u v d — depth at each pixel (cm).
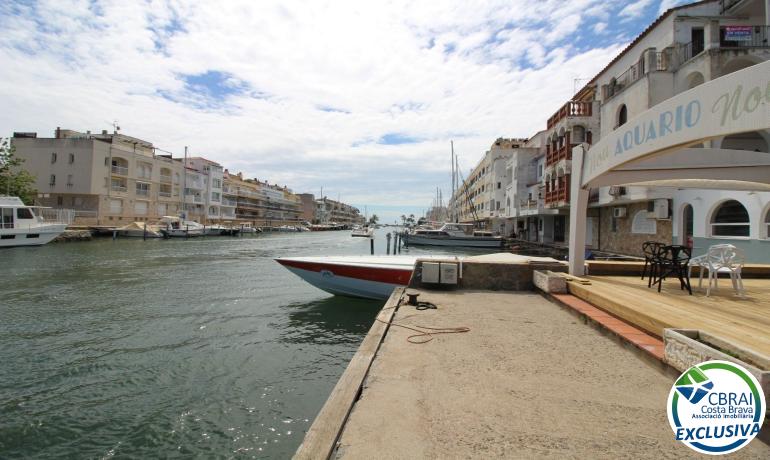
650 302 526
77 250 3259
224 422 593
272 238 6638
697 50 1827
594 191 2389
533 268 801
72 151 4847
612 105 2155
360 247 4741
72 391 688
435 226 6825
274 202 11744
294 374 766
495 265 807
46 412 617
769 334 378
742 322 421
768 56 1566
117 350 888
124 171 5397
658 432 265
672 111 432
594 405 304
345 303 1290
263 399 663
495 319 570
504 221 5009
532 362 397
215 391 691
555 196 2727
